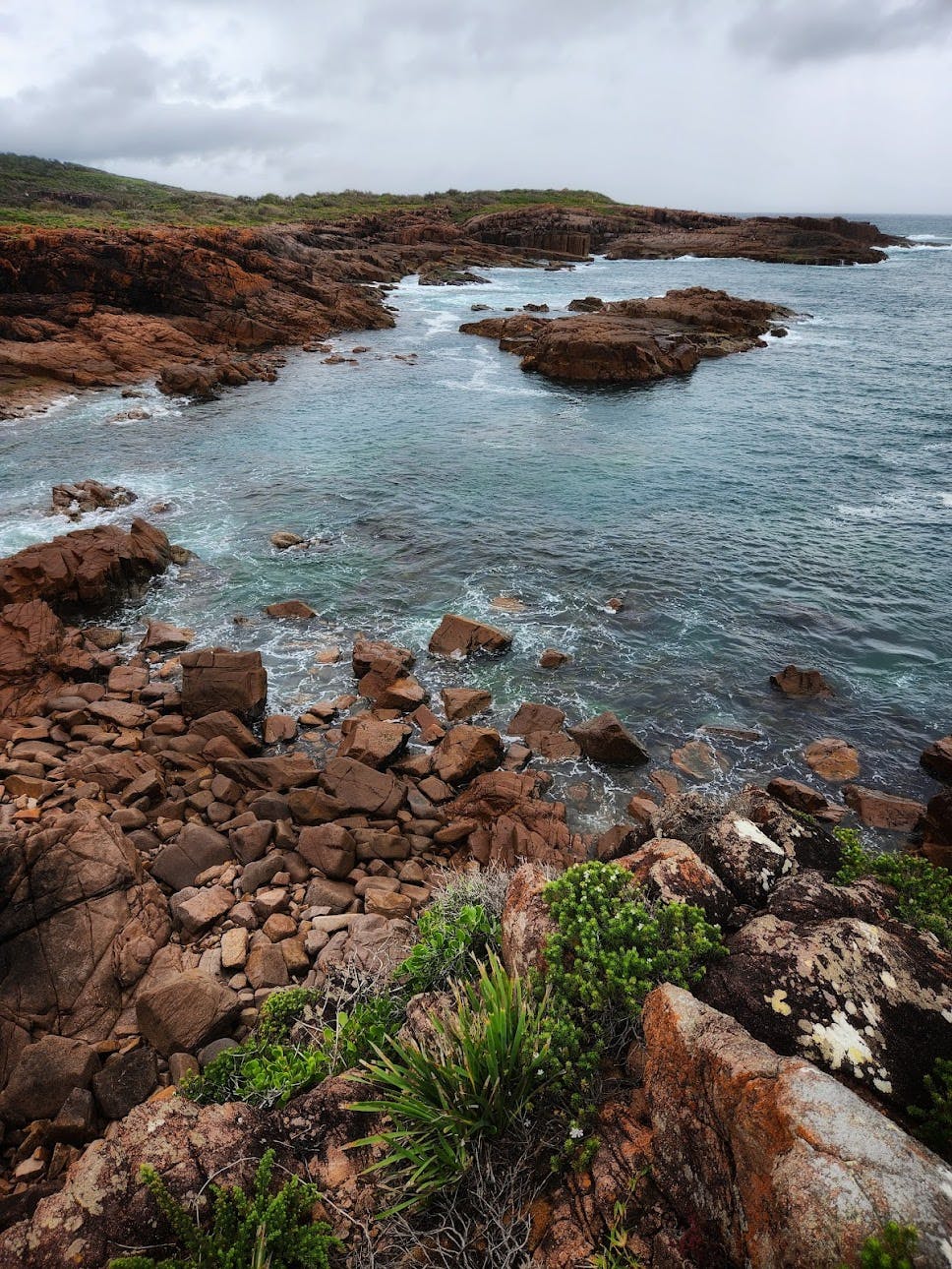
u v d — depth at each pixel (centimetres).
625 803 1286
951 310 7288
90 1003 776
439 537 2350
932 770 1381
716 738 1466
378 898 976
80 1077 689
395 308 7350
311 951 876
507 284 9206
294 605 1883
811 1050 471
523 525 2448
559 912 607
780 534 2394
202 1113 516
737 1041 418
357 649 1655
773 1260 337
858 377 4678
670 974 532
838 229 13950
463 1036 474
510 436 3488
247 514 2498
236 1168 474
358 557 2211
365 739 1341
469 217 14750
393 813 1216
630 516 2536
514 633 1817
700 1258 377
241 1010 778
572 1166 452
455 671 1664
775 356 5369
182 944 894
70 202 12625
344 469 2966
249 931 924
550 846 1108
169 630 1772
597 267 11369
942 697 1600
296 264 7044
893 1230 303
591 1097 488
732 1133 383
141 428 3438
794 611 1934
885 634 1838
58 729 1384
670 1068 440
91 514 2423
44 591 1778
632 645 1777
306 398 4103
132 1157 480
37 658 1555
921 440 3388
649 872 653
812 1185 333
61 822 893
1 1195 602
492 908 743
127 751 1354
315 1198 457
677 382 4666
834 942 530
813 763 1387
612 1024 523
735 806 799
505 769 1321
